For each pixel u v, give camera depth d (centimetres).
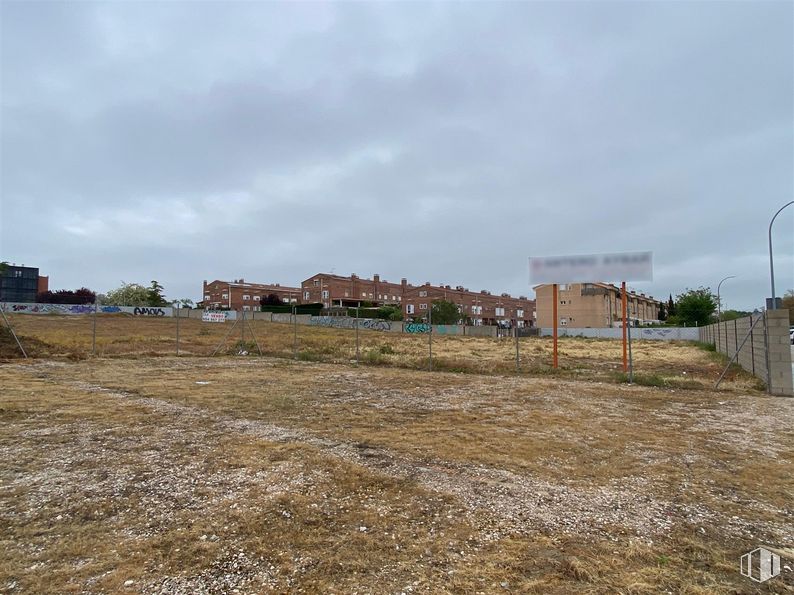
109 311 5219
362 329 5088
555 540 333
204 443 576
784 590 274
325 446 568
